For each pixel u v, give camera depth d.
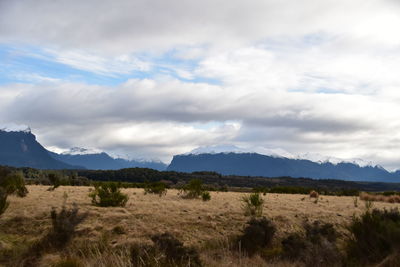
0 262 11.76
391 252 10.61
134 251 10.45
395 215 13.81
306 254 11.96
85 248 12.85
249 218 20.70
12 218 18.02
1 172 26.81
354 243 11.94
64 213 14.68
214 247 15.67
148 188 39.97
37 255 11.98
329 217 22.61
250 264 11.57
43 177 69.94
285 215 22.30
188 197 34.78
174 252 11.02
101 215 19.36
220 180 170.88
